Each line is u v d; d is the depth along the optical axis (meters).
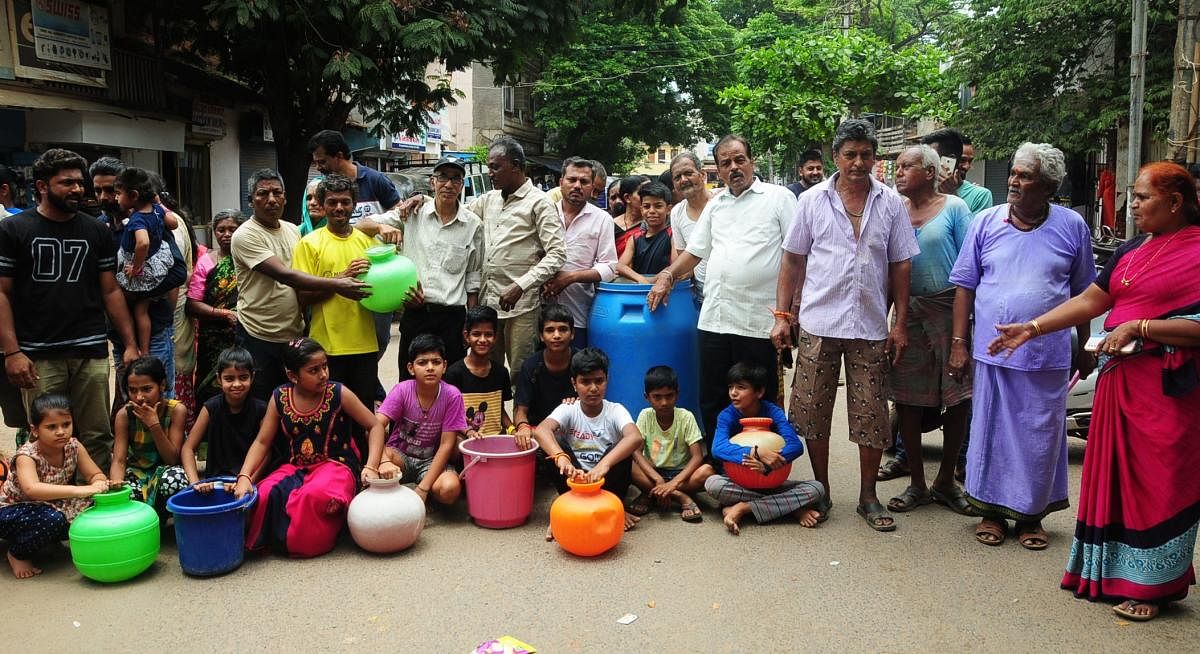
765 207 4.55
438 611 3.24
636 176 6.24
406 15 10.78
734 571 3.63
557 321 4.52
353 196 4.61
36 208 4.05
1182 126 8.55
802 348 4.33
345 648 2.94
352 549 3.93
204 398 5.26
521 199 4.95
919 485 4.58
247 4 9.85
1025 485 3.84
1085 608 3.27
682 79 28.58
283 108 12.23
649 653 2.90
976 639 3.01
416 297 4.59
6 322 3.89
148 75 11.40
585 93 26.98
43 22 9.55
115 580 3.51
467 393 4.72
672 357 4.81
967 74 14.53
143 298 4.73
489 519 4.16
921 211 4.51
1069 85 13.66
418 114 12.64
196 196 13.67
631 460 4.39
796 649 2.93
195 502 3.78
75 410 4.26
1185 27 8.48
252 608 3.27
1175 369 3.08
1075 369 5.39
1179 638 3.02
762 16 29.02
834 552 3.85
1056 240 3.85
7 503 3.65
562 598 3.35
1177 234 3.15
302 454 4.05
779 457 4.12
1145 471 3.15
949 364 4.26
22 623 3.15
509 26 11.31
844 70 14.41
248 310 4.60
